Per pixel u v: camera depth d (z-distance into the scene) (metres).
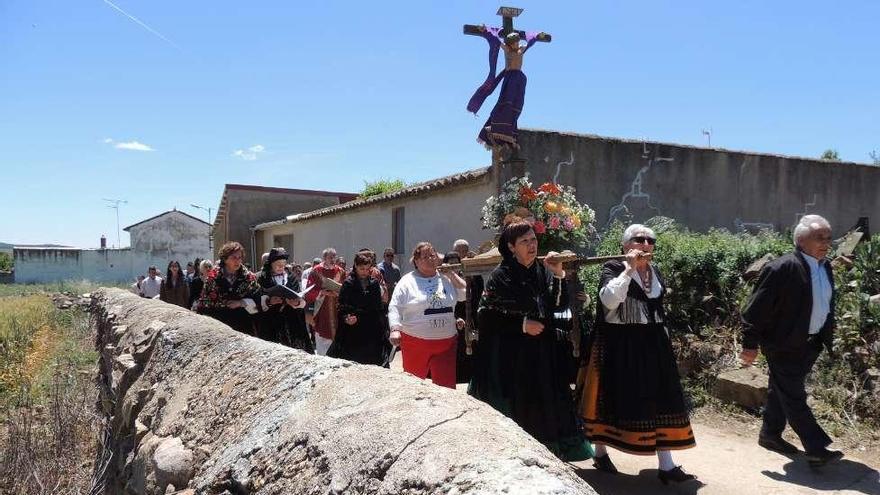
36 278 39.16
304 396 2.47
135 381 4.52
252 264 22.81
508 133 8.23
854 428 5.01
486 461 1.58
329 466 1.96
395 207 12.70
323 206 24.06
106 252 39.97
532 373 4.00
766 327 4.44
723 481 4.27
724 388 5.93
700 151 10.05
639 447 3.98
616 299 3.98
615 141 9.39
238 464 2.40
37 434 5.34
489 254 4.71
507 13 8.00
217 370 3.42
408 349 5.06
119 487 3.90
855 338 5.62
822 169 11.10
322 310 7.94
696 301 7.05
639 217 9.57
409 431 1.84
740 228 10.39
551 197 7.14
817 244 4.32
